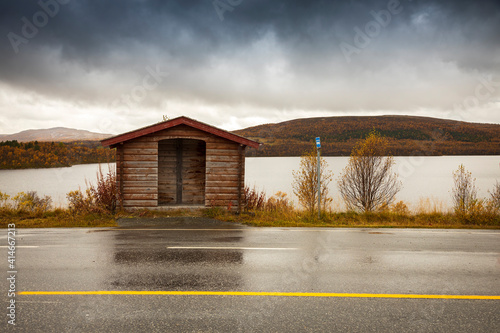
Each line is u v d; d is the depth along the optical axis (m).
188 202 16.31
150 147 13.98
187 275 6.25
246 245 8.75
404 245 9.03
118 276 6.16
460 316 4.68
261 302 5.06
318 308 4.88
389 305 5.02
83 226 11.80
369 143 16.92
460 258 7.72
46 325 4.27
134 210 13.86
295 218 13.66
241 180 14.39
